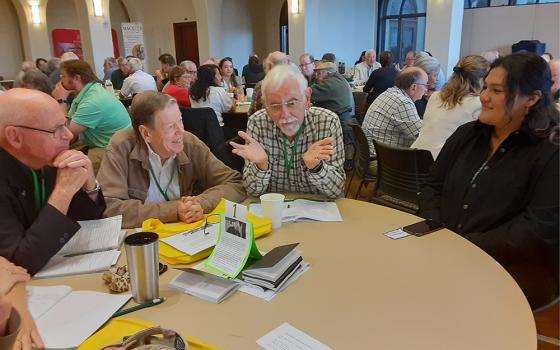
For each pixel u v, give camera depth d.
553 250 1.42
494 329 0.91
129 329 0.91
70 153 1.29
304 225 1.51
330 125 1.83
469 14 8.05
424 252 1.28
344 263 1.22
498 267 1.18
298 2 8.09
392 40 10.43
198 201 1.64
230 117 4.73
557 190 1.40
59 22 11.58
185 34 11.70
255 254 1.19
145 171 1.76
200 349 0.85
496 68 1.52
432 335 0.89
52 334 0.91
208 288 1.08
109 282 1.12
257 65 8.27
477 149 1.66
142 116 1.65
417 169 2.36
